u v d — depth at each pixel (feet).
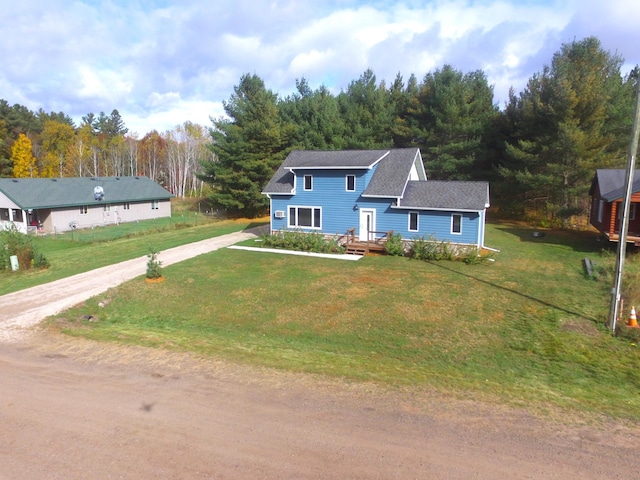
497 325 45.11
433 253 76.95
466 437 22.09
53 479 18.90
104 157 256.93
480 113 137.69
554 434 22.58
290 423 23.32
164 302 54.60
